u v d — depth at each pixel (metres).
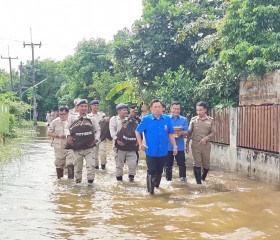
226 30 11.01
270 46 10.03
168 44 16.06
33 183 8.69
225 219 5.86
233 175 10.01
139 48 16.61
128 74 17.77
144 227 5.45
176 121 9.33
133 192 7.92
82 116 8.71
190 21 16.25
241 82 11.27
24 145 17.91
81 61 36.59
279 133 8.37
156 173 8.03
